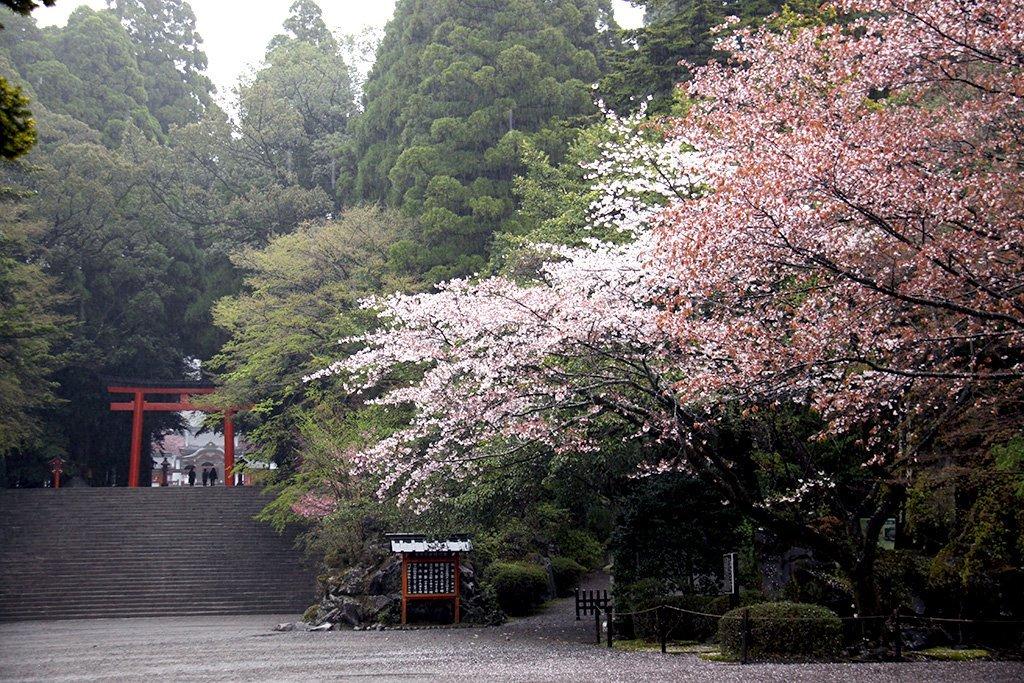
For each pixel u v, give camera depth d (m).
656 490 15.70
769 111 12.06
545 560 24.59
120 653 16.16
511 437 15.07
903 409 11.88
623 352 13.52
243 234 43.38
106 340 41.56
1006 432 11.60
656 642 14.85
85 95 47.72
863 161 10.00
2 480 37.69
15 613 25.36
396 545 19.84
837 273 10.18
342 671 12.41
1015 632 13.04
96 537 30.62
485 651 14.52
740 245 10.45
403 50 40.25
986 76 11.18
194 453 63.22
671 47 25.05
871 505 14.69
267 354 29.69
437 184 34.00
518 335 13.92
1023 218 10.25
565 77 36.72
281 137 46.72
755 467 15.52
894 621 12.43
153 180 44.72
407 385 20.84
